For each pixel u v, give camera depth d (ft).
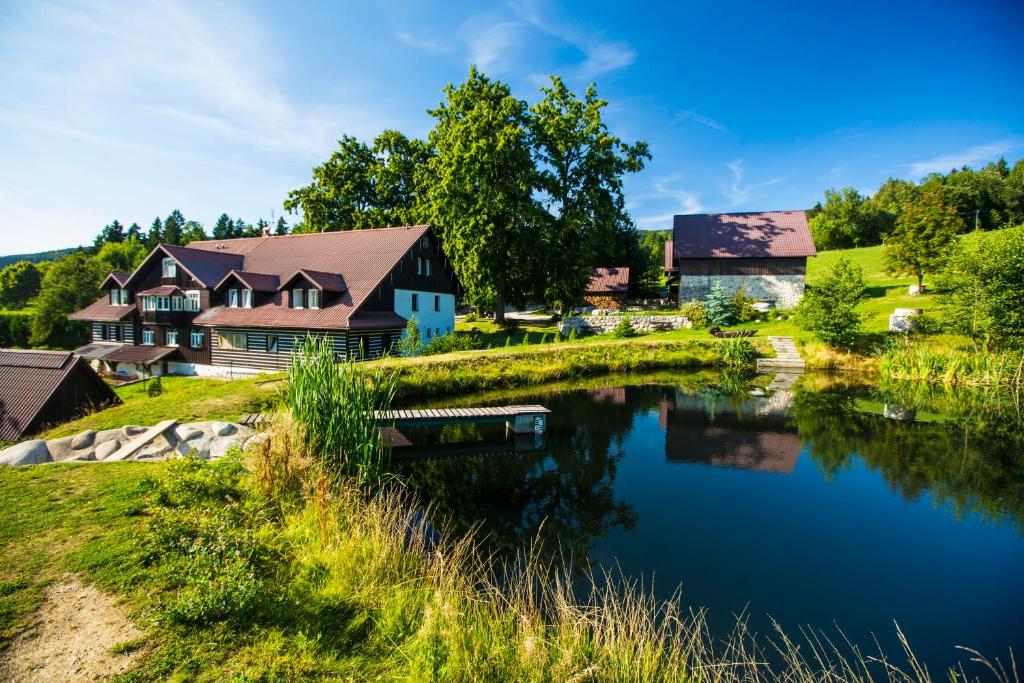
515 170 106.83
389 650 15.26
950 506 33.14
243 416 43.55
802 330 99.25
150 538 19.48
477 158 102.68
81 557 18.45
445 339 93.20
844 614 22.00
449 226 112.98
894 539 28.84
